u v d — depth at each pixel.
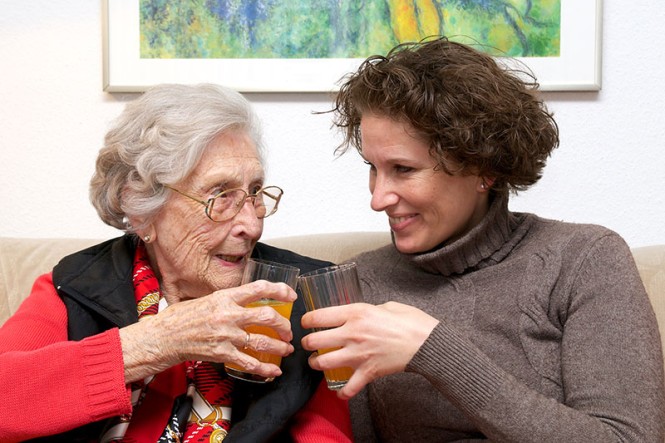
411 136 1.28
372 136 1.30
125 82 2.02
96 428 1.26
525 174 1.36
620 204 1.97
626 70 1.96
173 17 2.01
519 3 1.95
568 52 1.95
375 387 1.44
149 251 1.43
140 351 1.17
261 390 1.30
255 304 1.20
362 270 1.54
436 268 1.42
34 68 2.05
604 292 1.25
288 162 2.03
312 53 2.00
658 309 1.53
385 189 1.32
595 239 1.32
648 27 1.95
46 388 1.15
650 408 1.15
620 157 1.97
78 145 2.05
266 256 1.50
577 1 1.94
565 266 1.32
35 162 2.06
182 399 1.32
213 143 1.31
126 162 1.32
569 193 1.98
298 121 2.02
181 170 1.28
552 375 1.29
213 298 1.17
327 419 1.35
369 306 1.18
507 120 1.30
